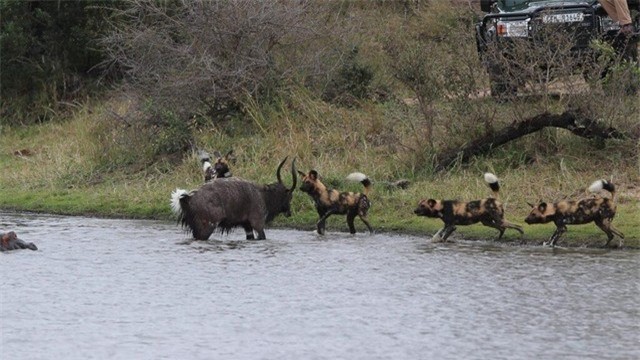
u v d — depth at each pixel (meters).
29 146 60.38
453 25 60.59
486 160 45.59
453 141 46.56
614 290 30.62
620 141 44.78
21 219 46.50
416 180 45.28
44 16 65.88
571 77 46.28
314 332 26.55
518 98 46.16
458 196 42.69
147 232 42.44
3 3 65.81
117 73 66.50
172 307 29.31
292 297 30.33
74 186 51.69
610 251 36.78
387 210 43.03
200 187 40.47
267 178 46.84
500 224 38.53
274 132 51.34
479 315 28.03
